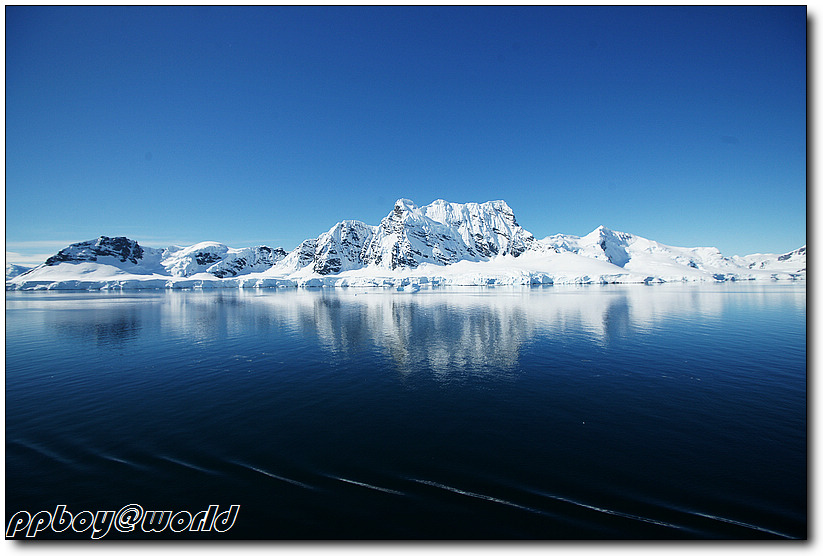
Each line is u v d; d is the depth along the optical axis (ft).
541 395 66.64
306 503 36.99
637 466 42.50
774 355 92.73
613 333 126.11
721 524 32.94
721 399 63.05
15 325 161.99
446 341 117.70
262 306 254.88
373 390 70.85
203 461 45.19
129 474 42.57
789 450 45.50
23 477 42.04
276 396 68.03
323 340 122.62
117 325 161.68
